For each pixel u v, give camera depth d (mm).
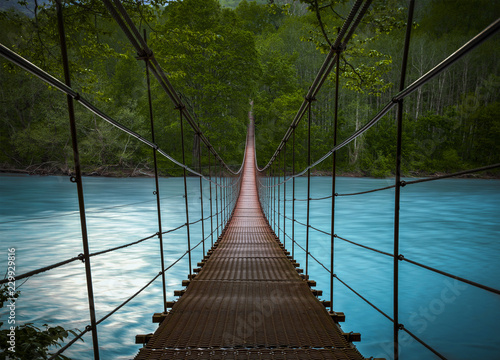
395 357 1345
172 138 38062
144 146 32844
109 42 21688
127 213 13961
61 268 6438
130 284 5641
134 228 10789
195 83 32344
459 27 29953
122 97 36281
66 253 7527
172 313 2150
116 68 37312
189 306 2283
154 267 6684
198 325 1956
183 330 1887
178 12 28859
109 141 28469
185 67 30484
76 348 3592
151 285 5605
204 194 19969
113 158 30781
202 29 29594
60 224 11273
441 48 31047
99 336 3855
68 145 27672
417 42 31969
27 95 25703
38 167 28766
